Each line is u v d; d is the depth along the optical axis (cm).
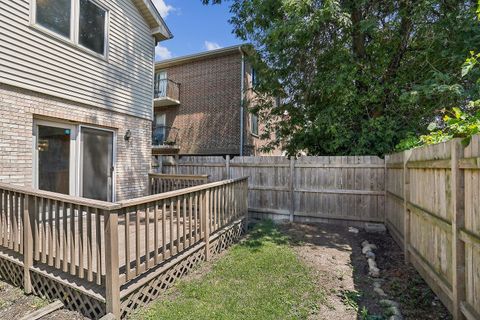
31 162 462
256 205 731
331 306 284
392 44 697
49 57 485
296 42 714
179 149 1277
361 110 709
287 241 516
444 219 270
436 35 599
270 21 768
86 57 555
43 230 307
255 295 304
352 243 512
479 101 274
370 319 258
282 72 814
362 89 721
